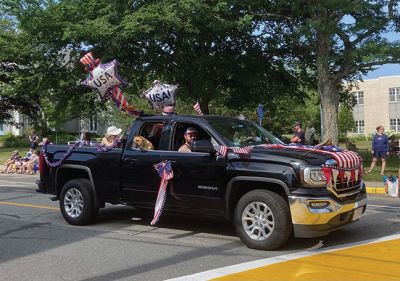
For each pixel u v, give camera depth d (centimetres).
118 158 858
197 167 756
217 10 1844
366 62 1933
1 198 1323
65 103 2512
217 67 2258
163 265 634
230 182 721
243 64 2355
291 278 562
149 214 1013
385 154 1841
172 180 782
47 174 965
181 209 782
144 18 1817
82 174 934
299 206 660
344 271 587
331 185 673
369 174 1797
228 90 2605
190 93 2302
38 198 1318
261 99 2512
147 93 989
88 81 899
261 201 693
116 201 869
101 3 2016
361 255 660
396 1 1905
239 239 777
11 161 2466
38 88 2345
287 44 2258
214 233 827
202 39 2125
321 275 571
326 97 2020
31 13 2073
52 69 2320
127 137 868
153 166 809
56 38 2148
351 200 705
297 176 666
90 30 1884
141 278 579
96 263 652
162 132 827
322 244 730
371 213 1017
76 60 2227
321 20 1830
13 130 5956
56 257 687
